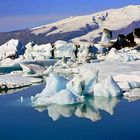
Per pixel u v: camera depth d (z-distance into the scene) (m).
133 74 35.09
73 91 26.56
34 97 26.88
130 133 17.53
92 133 17.77
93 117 21.08
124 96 27.38
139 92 28.12
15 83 36.22
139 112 22.00
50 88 26.78
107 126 18.97
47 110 23.42
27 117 21.50
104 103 25.09
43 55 73.94
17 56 75.81
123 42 76.88
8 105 25.36
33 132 18.23
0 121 20.64
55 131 18.38
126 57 52.97
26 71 46.94
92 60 59.56
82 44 73.94
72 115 21.81
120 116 21.08
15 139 17.14
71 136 17.39
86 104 24.88
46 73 47.25
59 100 25.02
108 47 79.50
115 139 16.62
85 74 28.45
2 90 33.44
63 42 75.00
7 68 61.62
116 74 36.16
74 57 72.50
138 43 73.75
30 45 78.25
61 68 52.16
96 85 27.97
